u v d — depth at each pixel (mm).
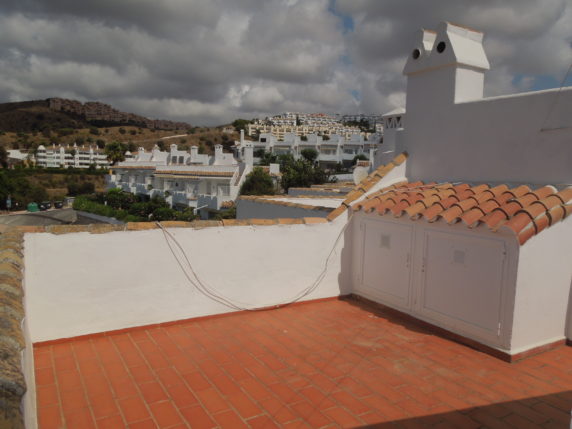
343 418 3943
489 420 3949
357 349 5523
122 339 5613
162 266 5969
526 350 5207
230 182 36500
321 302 7453
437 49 7180
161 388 4430
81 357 5066
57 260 5266
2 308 3025
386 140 17766
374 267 7219
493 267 5234
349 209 7574
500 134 6395
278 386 4531
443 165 7312
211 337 5801
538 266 5164
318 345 5633
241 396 4309
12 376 1938
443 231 5883
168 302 6066
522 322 5141
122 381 4551
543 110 5855
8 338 2475
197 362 5055
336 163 75312
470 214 5520
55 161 109062
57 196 70375
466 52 7016
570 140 5566
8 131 162625
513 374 4840
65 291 5348
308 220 7199
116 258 5633
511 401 4285
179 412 3992
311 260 7289
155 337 5723
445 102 7199
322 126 158875
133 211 40531
